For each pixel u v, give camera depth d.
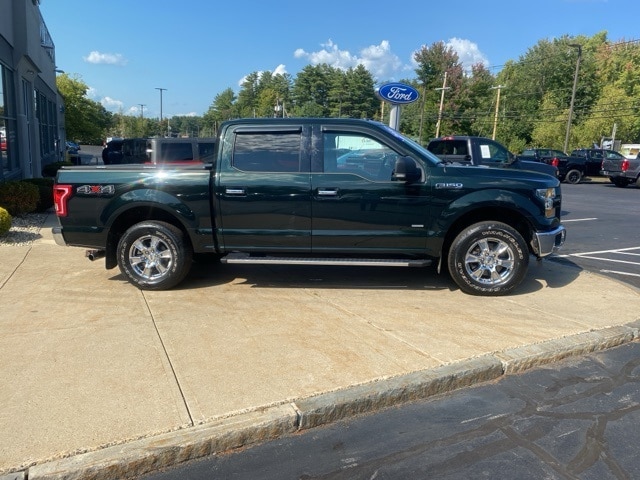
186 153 12.11
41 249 8.01
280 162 5.75
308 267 7.09
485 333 4.68
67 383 3.63
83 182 5.84
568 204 17.05
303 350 4.24
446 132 68.81
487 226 5.73
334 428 3.34
